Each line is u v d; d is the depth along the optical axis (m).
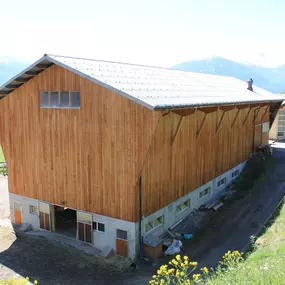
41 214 20.47
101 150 17.44
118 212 17.30
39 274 16.00
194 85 23.58
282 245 14.95
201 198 22.89
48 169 19.64
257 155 31.39
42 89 19.08
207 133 22.78
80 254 17.70
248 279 10.09
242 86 32.72
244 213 21.53
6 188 30.42
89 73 17.08
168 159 18.86
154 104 14.83
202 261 16.52
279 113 39.66
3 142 21.30
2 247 18.73
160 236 18.80
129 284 14.95
